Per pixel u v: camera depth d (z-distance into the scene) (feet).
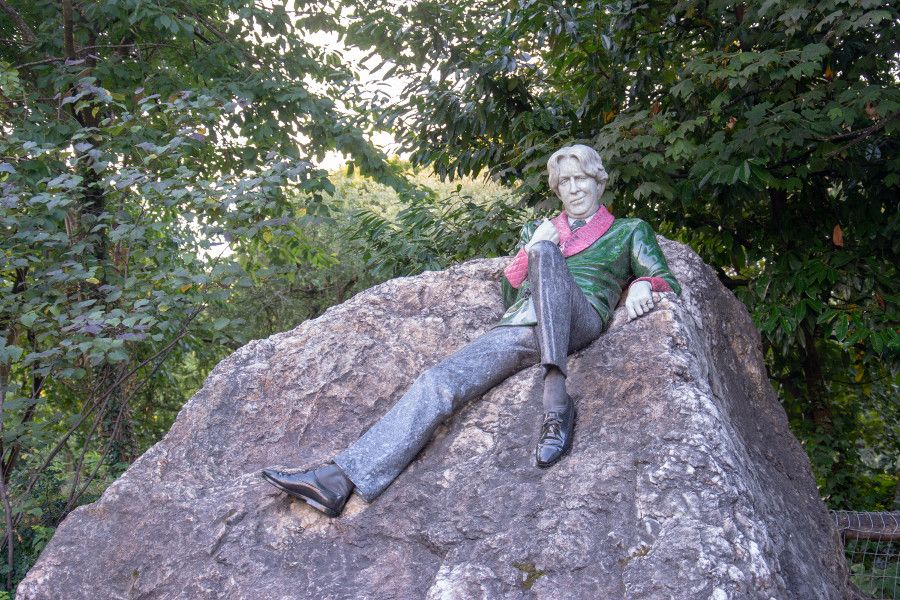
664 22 23.02
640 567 8.58
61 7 26.43
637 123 20.89
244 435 13.08
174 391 38.45
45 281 18.19
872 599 16.49
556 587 8.90
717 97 19.53
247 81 28.60
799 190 23.53
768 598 8.22
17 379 25.82
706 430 9.75
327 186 26.78
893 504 25.16
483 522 10.04
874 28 20.04
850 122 18.30
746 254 25.58
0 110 23.70
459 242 25.99
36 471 19.42
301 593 10.35
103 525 12.07
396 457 11.02
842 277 22.09
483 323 13.53
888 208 22.86
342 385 13.20
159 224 18.70
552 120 23.98
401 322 13.78
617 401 10.71
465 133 25.99
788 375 26.30
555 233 12.99
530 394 11.44
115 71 26.32
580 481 9.84
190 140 24.21
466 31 26.43
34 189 20.70
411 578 10.12
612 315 12.43
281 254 25.79
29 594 11.44
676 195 21.15
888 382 27.48
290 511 11.28
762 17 19.26
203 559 11.07
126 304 18.40
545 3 21.91
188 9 28.84
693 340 11.52
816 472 24.88
